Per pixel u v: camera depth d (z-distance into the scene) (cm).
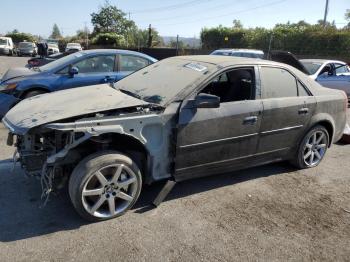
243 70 432
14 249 303
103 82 737
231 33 3122
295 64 967
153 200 397
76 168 336
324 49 2295
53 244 312
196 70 417
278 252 323
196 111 381
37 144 368
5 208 367
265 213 388
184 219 365
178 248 317
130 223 352
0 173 447
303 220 380
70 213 364
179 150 378
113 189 351
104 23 5391
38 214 360
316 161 531
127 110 361
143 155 376
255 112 425
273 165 530
